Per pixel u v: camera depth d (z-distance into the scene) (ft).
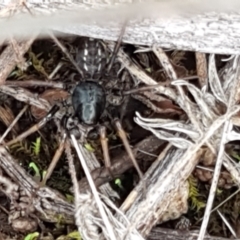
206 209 0.21
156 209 0.21
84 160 0.22
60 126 0.22
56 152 0.22
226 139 0.21
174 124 0.22
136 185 0.22
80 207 0.21
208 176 0.22
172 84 0.22
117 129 0.22
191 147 0.21
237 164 0.22
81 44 0.22
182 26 0.19
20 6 0.19
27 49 0.21
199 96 0.22
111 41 0.22
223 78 0.22
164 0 0.18
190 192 0.22
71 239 0.22
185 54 0.22
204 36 0.20
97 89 0.22
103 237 0.21
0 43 0.20
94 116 0.22
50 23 0.19
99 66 0.22
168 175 0.21
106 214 0.21
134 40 0.21
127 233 0.20
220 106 0.22
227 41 0.20
